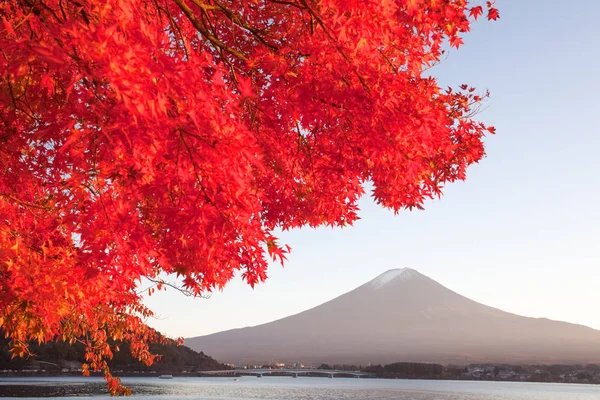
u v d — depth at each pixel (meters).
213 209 4.10
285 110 6.09
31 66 4.00
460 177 8.40
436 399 187.00
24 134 5.18
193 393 162.25
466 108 8.47
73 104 3.79
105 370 12.20
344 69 5.51
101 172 4.05
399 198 7.56
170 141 3.92
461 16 6.77
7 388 110.88
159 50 4.05
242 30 6.64
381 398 183.38
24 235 6.28
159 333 13.29
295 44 5.72
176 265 4.89
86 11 4.22
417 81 6.83
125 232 4.20
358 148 6.36
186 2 6.45
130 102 3.46
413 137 5.78
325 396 187.38
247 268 4.70
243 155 4.00
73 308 7.76
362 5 4.82
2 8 4.30
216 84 3.93
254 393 190.12
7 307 7.27
